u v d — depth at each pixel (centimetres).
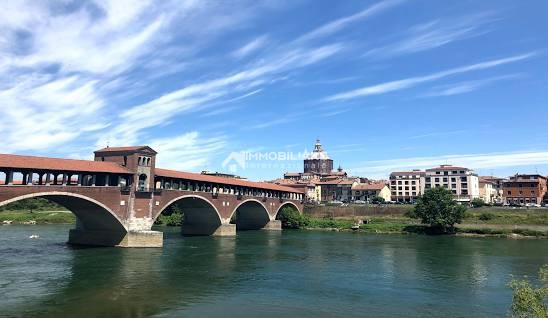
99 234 7288
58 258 5819
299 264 5772
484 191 18362
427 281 4684
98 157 7688
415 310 3522
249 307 3550
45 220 13312
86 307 3431
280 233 11144
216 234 9794
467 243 8725
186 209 9931
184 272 5006
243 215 13000
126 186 7081
